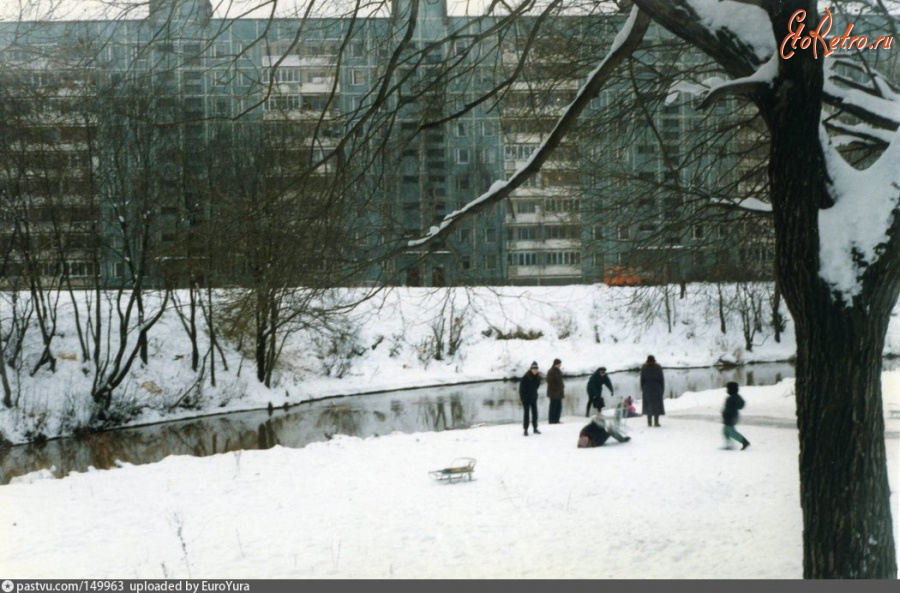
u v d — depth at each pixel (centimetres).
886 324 633
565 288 5819
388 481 1464
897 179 616
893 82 1221
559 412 2459
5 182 3350
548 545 998
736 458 1591
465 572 897
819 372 629
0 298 4025
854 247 615
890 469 1295
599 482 1382
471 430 2270
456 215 820
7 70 1315
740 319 5462
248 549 1019
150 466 1695
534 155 790
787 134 639
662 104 1315
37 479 1678
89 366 3797
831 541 622
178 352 4106
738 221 1375
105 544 1057
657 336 5453
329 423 3388
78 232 3631
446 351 5131
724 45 680
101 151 2852
